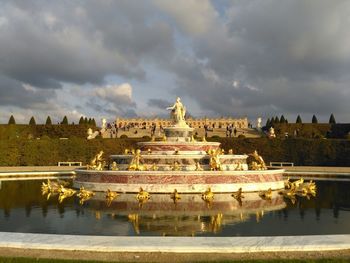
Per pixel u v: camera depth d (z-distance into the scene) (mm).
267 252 12961
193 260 12086
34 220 19078
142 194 25250
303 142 62031
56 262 11648
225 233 16406
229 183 27797
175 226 17641
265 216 20297
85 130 86250
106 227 17438
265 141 63625
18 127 85812
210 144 36344
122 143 64688
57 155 62062
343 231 16859
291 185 31344
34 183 37469
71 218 19562
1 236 14398
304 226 17859
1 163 59469
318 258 12250
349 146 59656
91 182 29312
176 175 27250
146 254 12734
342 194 29719
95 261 11766
